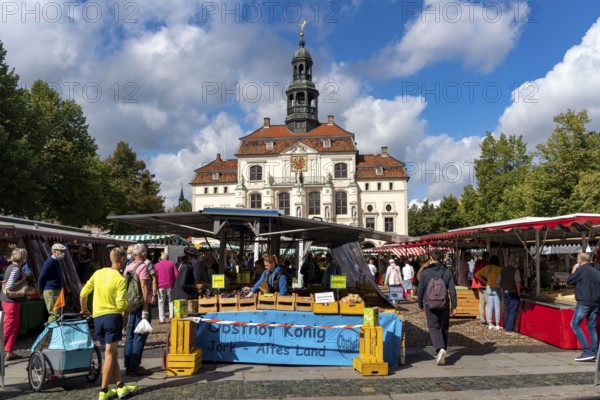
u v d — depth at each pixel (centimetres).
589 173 2998
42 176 2742
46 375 632
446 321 798
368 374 711
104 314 595
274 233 1000
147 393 619
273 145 6800
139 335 709
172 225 1238
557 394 619
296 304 797
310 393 622
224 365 777
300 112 6981
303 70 7119
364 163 6825
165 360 745
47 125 3062
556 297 1045
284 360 780
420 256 3045
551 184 3172
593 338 821
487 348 934
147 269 717
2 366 651
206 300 804
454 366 779
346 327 771
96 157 3772
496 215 4038
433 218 7319
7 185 2520
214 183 7050
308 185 6500
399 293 1558
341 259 1119
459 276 1773
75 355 640
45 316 1154
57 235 1377
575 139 3133
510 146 4328
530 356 859
